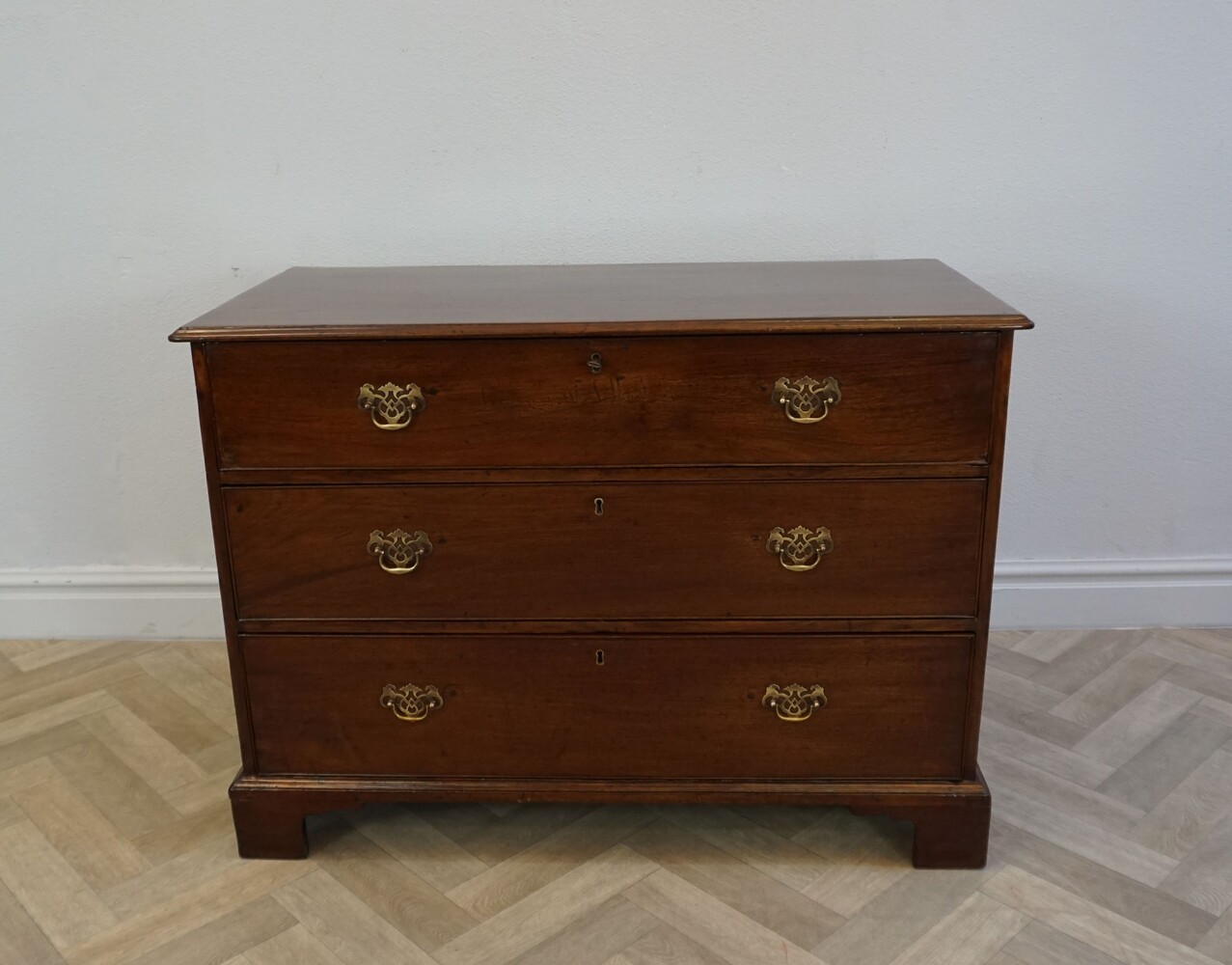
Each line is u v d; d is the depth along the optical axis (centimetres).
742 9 204
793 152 212
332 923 164
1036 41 204
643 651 167
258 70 209
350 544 163
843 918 163
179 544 241
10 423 231
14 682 229
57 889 171
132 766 201
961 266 218
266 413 157
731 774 173
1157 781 192
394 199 216
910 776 171
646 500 159
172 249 220
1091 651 233
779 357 152
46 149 214
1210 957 154
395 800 175
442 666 169
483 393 155
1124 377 225
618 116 210
